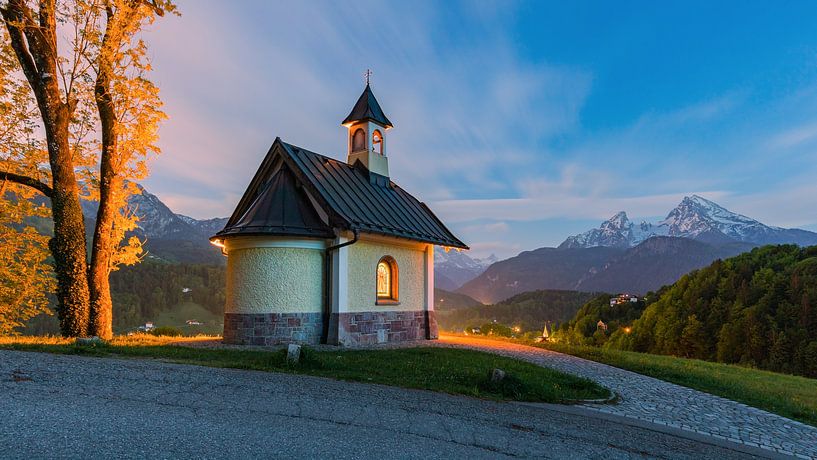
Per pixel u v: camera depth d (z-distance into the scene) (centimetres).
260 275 1622
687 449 722
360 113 2267
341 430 614
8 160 1831
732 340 7212
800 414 1102
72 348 1098
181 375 860
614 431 770
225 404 687
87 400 659
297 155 1886
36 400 641
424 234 2100
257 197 1886
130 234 1948
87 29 1602
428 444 595
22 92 1745
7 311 1991
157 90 1736
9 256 1978
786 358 6469
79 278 1573
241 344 1591
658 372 1519
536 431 709
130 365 928
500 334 2936
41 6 1530
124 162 1744
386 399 802
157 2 1675
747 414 1048
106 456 470
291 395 768
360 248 1798
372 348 1561
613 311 11400
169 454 486
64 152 1587
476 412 781
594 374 1381
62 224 1566
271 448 527
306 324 1653
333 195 1808
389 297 1969
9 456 453
